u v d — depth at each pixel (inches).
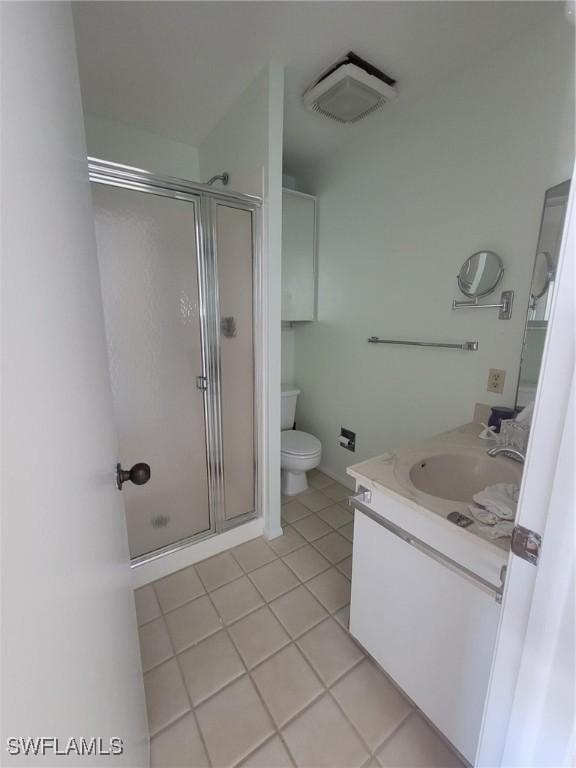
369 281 81.9
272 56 54.6
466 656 33.6
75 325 21.2
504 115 53.1
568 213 16.3
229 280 64.6
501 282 56.4
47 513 14.5
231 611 56.3
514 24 48.0
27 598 12.4
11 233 12.7
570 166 46.8
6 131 12.5
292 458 88.4
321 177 91.7
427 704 38.7
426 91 63.2
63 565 15.8
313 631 52.6
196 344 63.2
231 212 62.1
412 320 72.9
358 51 53.6
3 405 11.7
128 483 60.1
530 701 20.2
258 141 61.0
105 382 30.6
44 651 13.4
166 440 63.0
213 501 69.4
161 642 50.8
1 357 11.7
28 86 14.8
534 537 19.0
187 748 38.0
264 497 74.2
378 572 43.6
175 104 67.3
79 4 44.1
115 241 53.0
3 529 11.2
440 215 64.5
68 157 21.7
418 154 66.9
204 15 46.6
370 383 85.7
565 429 16.8
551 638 18.6
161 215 56.2
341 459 98.8
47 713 13.4
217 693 43.8
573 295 16.2
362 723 40.5
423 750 38.0
